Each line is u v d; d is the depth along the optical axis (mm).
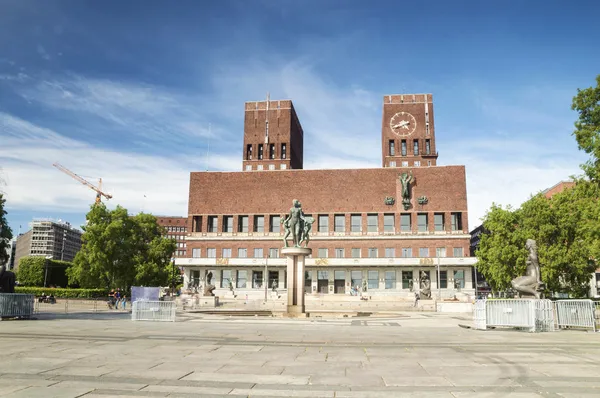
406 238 90062
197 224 97875
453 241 88938
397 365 12992
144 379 10922
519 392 9852
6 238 52625
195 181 98750
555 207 54875
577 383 10695
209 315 36531
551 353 15320
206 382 10688
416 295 65875
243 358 14055
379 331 23203
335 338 19641
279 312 42562
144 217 82750
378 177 93750
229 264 92500
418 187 92312
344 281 90562
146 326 24922
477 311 25062
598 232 36156
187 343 17531
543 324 23453
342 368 12508
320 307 60188
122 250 74875
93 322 27516
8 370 11844
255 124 112750
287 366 12750
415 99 107875
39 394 9398
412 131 106188
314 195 94750
